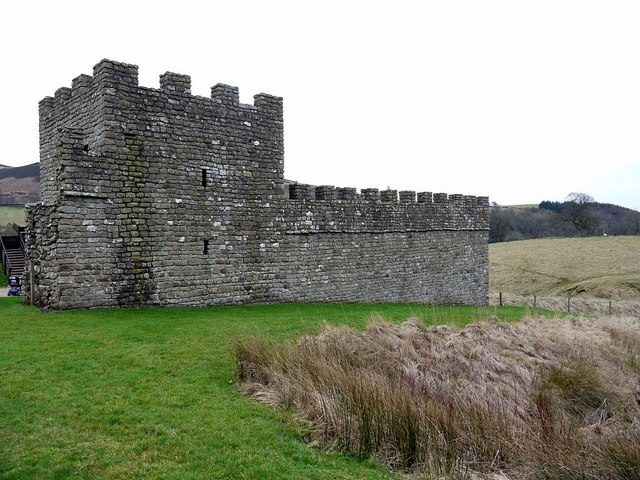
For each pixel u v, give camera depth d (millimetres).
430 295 28781
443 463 7539
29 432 7543
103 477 6449
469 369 12062
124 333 13297
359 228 24906
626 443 8195
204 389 9633
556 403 10953
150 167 17391
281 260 21484
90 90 17312
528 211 105500
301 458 7312
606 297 40781
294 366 10164
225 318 16078
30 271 17922
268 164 20891
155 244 17531
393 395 8727
